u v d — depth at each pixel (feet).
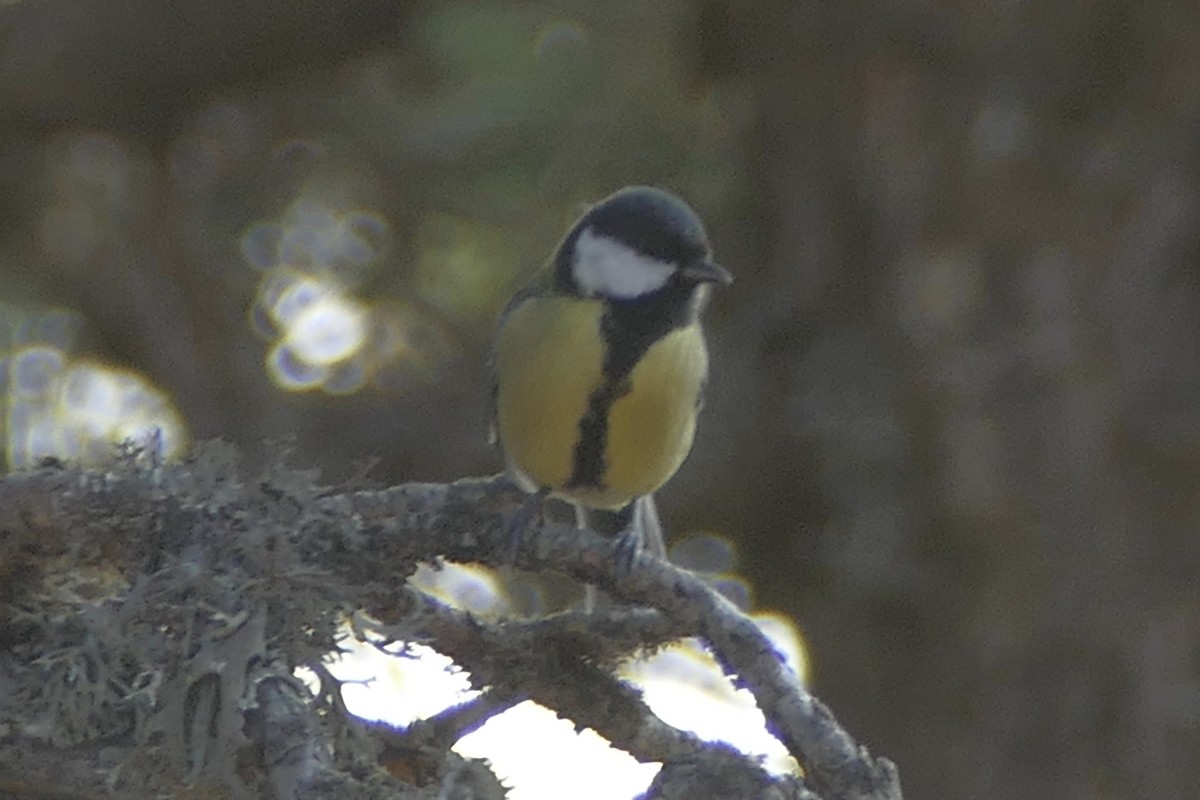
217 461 15.89
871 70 34.24
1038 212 33.32
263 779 13.79
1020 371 32.96
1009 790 32.48
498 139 36.78
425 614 16.40
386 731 16.21
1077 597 32.37
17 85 37.60
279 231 39.78
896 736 33.47
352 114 39.55
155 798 14.19
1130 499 32.42
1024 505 32.65
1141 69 32.96
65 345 39.11
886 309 33.94
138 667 14.58
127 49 37.58
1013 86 33.55
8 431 37.42
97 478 15.42
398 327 39.04
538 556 16.63
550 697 16.83
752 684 16.02
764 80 35.53
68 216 39.99
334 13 37.63
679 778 15.07
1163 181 32.89
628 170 37.19
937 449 33.24
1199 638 32.07
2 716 14.44
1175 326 32.68
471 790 14.92
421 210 38.65
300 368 38.93
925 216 33.83
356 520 15.92
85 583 16.21
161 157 39.34
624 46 37.40
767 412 35.06
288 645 14.46
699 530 36.40
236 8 37.50
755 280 35.99
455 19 36.99
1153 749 31.81
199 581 14.56
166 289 39.29
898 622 33.60
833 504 34.17
